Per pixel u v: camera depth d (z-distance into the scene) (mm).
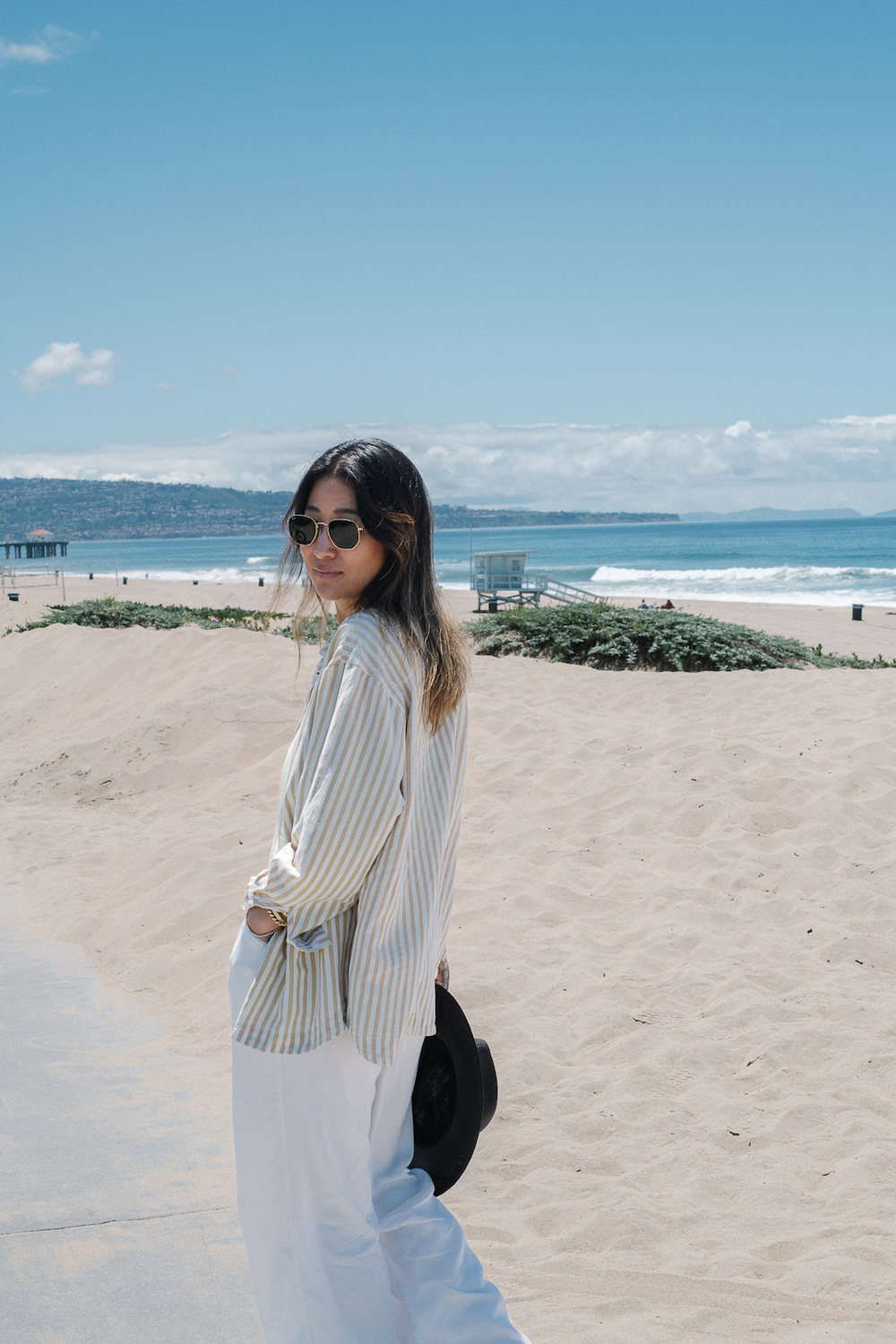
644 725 8453
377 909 1715
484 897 5301
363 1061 1785
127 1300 2451
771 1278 2605
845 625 27609
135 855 6152
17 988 4543
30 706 10445
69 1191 2936
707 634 12641
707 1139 3297
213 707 8523
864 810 6027
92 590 48031
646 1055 3820
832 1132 3293
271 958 1741
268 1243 1765
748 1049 3820
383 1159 1911
